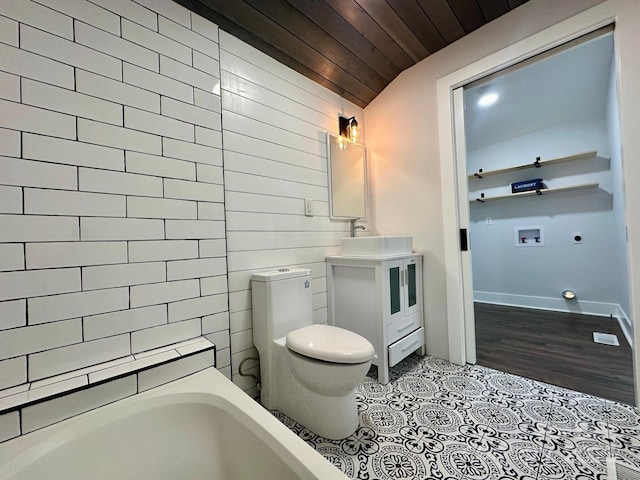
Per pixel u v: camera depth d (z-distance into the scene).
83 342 1.12
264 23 1.66
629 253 1.41
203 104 1.52
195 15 1.50
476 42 1.93
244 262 1.68
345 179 2.38
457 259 2.06
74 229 1.11
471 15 1.81
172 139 1.40
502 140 3.64
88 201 1.15
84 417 0.96
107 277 1.18
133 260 1.26
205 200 1.51
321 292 2.14
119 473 0.94
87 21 1.16
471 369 1.98
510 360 2.10
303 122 2.09
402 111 2.35
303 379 1.38
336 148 2.32
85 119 1.15
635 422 1.35
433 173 2.17
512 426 1.36
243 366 1.66
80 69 1.14
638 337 1.40
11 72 1.00
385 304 1.85
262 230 1.79
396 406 1.56
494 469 1.11
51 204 1.06
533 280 3.52
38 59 1.05
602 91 2.66
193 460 1.01
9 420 0.85
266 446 0.86
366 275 1.94
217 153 1.57
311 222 2.10
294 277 1.71
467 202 2.06
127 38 1.27
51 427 0.91
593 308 3.12
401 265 2.02
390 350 1.87
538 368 1.95
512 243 3.67
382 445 1.27
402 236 2.16
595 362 2.01
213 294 1.52
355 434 1.34
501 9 1.77
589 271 3.14
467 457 1.18
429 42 2.03
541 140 3.38
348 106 2.46
